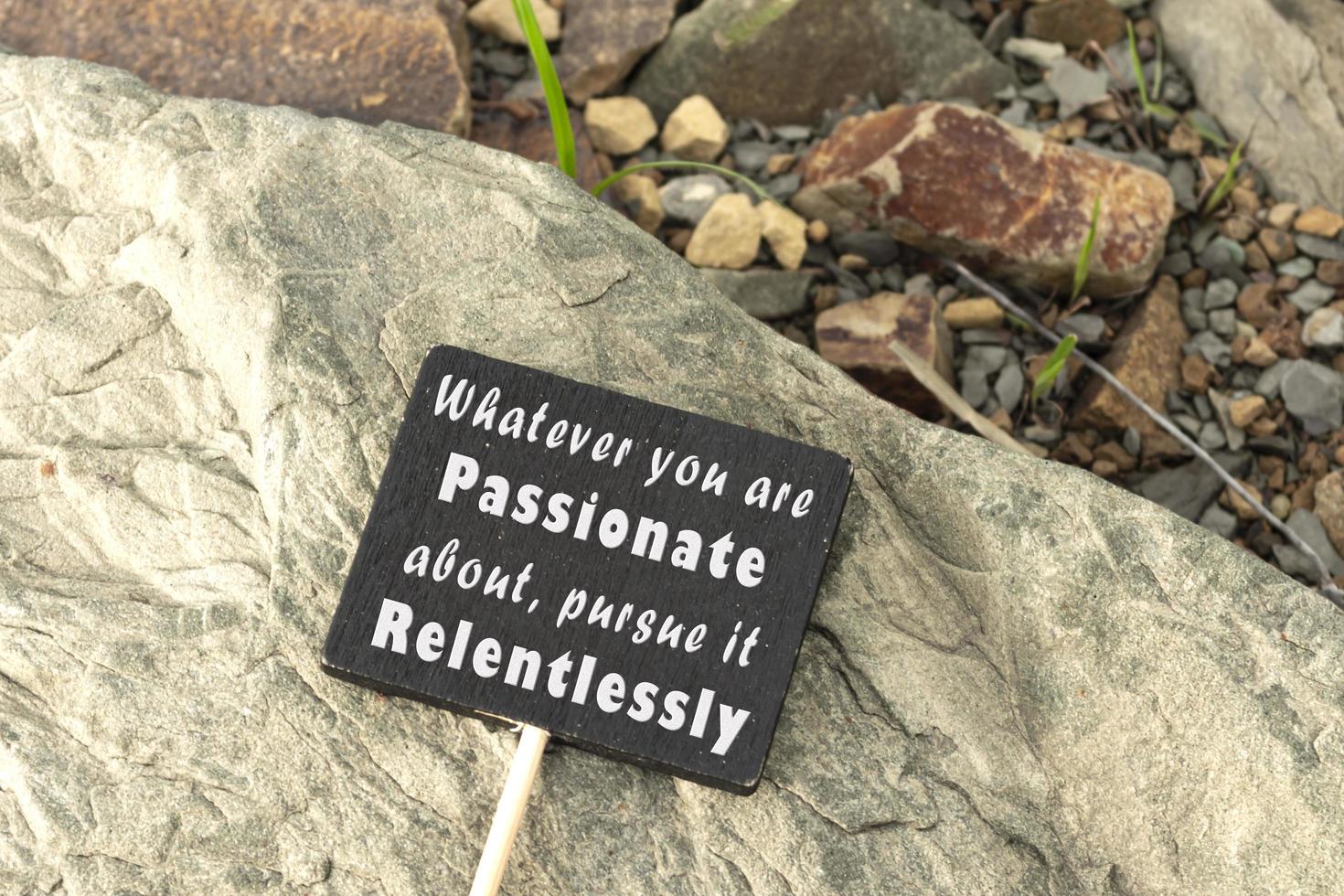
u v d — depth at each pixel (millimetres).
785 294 593
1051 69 644
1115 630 436
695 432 426
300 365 448
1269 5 617
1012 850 425
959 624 441
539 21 631
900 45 628
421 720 430
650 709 416
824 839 422
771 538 422
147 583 444
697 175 618
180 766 425
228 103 486
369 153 477
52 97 491
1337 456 577
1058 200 586
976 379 584
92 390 460
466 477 425
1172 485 574
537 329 457
